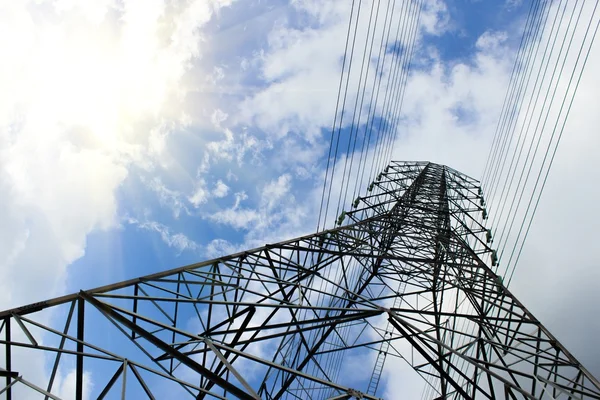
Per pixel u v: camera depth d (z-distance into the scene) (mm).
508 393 11523
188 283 12258
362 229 21266
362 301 13664
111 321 9539
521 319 14328
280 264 15609
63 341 8406
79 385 8539
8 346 7996
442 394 15141
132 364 8594
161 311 11000
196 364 8633
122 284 10438
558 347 12938
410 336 12633
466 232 24484
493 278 17172
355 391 8961
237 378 8469
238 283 13875
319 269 17047
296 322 12102
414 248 21406
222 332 11992
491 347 14398
